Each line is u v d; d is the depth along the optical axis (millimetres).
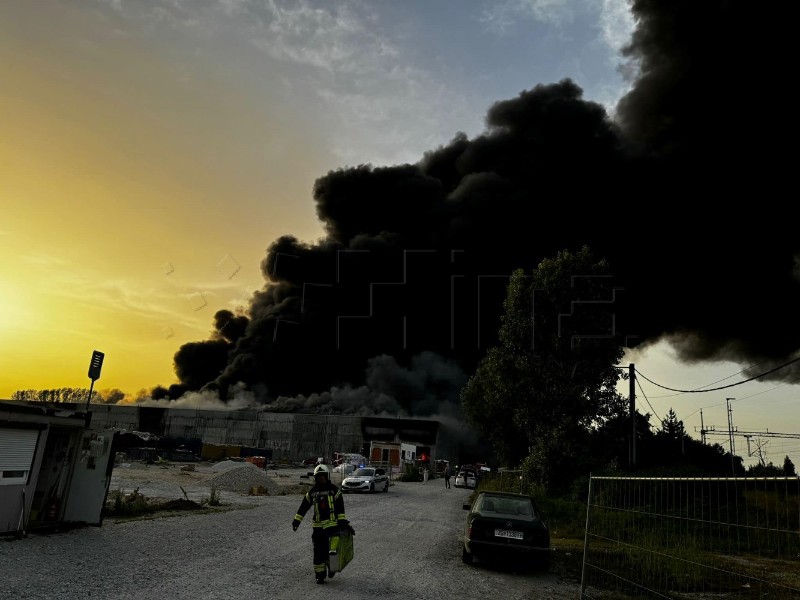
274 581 7344
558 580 9430
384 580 8078
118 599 5945
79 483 11320
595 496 10445
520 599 7758
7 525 9430
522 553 9766
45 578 6703
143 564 7895
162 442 62469
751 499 5430
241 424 90500
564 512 20688
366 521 15977
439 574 9031
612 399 31344
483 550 9875
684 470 27078
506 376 33094
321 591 6984
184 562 8227
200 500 19625
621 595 8297
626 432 31719
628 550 9414
